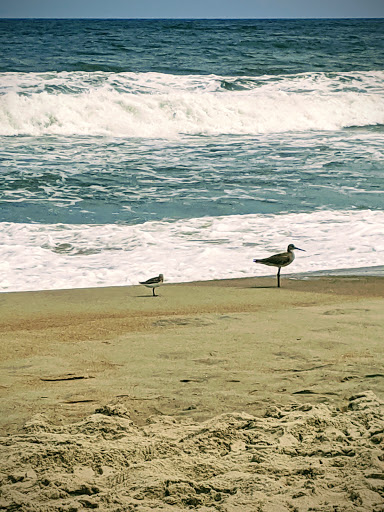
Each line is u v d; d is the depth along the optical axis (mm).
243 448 3689
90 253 11398
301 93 29422
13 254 11227
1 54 39031
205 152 21000
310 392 4637
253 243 11961
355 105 28281
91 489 3156
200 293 8727
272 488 3107
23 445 3615
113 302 8219
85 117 24688
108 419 4035
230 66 37188
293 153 20750
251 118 26219
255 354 5582
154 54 40781
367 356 5473
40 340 6180
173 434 3855
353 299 8172
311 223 13289
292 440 3748
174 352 5676
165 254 11289
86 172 17906
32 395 4598
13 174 17469
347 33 60062
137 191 16016
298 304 7891
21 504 2969
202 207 14609
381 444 3645
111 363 5363
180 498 3037
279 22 88312
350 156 20172
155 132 24578
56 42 46406
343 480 3184
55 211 14242
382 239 12039
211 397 4547
